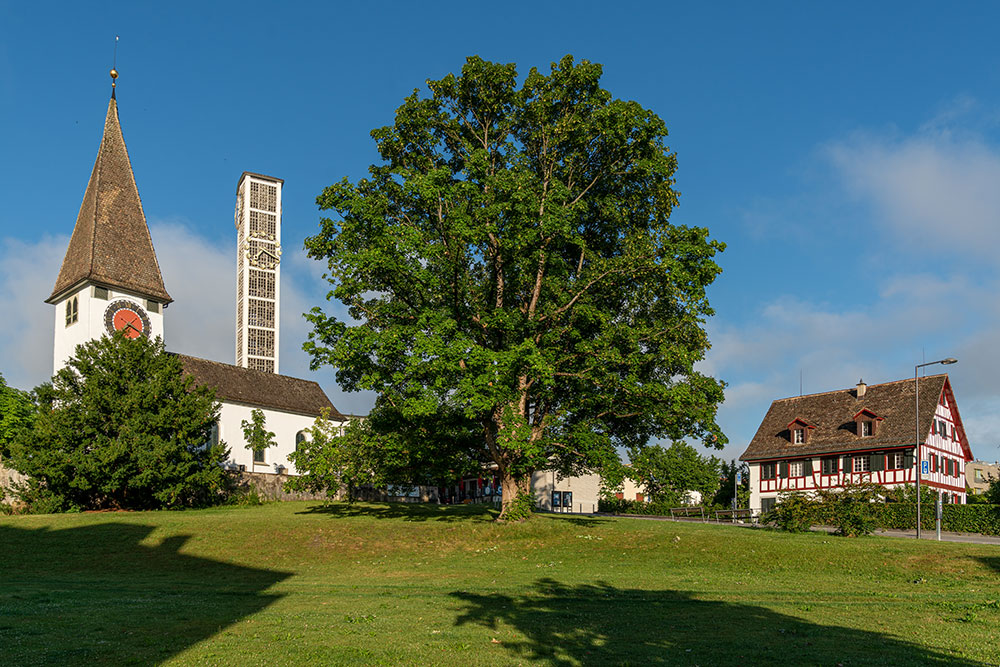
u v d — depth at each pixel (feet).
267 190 353.31
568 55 118.11
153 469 152.46
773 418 228.02
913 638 50.37
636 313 122.62
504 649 45.73
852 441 203.62
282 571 96.78
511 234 107.96
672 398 111.34
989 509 154.81
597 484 244.42
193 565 100.68
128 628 49.49
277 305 347.36
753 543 103.40
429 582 82.79
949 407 210.18
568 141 117.80
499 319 108.06
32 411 217.56
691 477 243.40
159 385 158.30
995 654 45.44
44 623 50.21
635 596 70.95
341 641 46.44
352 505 168.96
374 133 121.39
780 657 44.34
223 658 41.52
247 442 207.31
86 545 110.32
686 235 111.34
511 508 122.42
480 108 122.21
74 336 192.03
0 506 147.95
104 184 200.44
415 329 108.78
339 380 128.57
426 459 120.16
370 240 113.29
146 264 201.87
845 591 75.61
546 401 120.98
